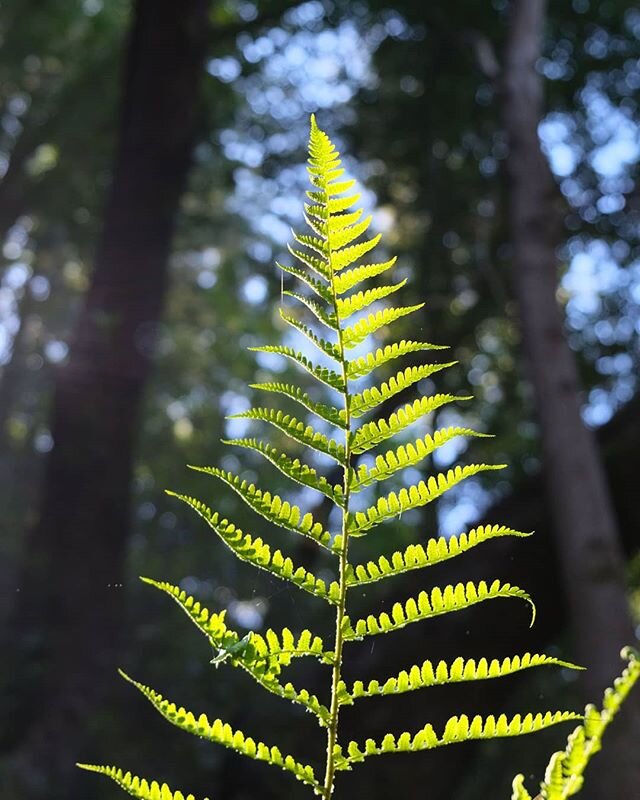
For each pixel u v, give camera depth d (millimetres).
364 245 850
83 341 8812
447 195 11516
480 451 10117
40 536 8211
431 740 807
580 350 10648
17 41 14281
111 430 8602
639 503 5691
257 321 17969
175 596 808
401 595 5379
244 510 11484
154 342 9023
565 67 11875
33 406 19719
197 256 18859
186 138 9570
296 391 864
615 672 4809
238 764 5621
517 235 6211
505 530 844
